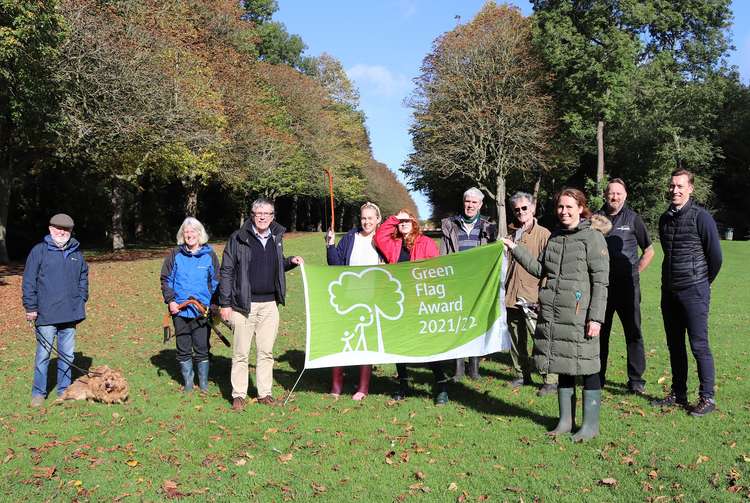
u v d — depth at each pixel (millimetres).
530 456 5121
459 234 7578
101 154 24219
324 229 75312
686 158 42000
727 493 4352
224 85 33656
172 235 47156
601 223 5945
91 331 11047
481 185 38594
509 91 36875
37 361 6828
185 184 35781
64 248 6938
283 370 8352
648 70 38938
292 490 4582
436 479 4723
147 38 24109
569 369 5328
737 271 21422
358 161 57781
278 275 6781
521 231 7410
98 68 20547
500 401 6723
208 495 4535
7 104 18094
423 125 38656
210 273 7324
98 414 6422
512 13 38594
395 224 7039
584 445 5355
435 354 6629
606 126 42312
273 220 6840
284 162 45312
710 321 11734
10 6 15555
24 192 34375
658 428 5707
